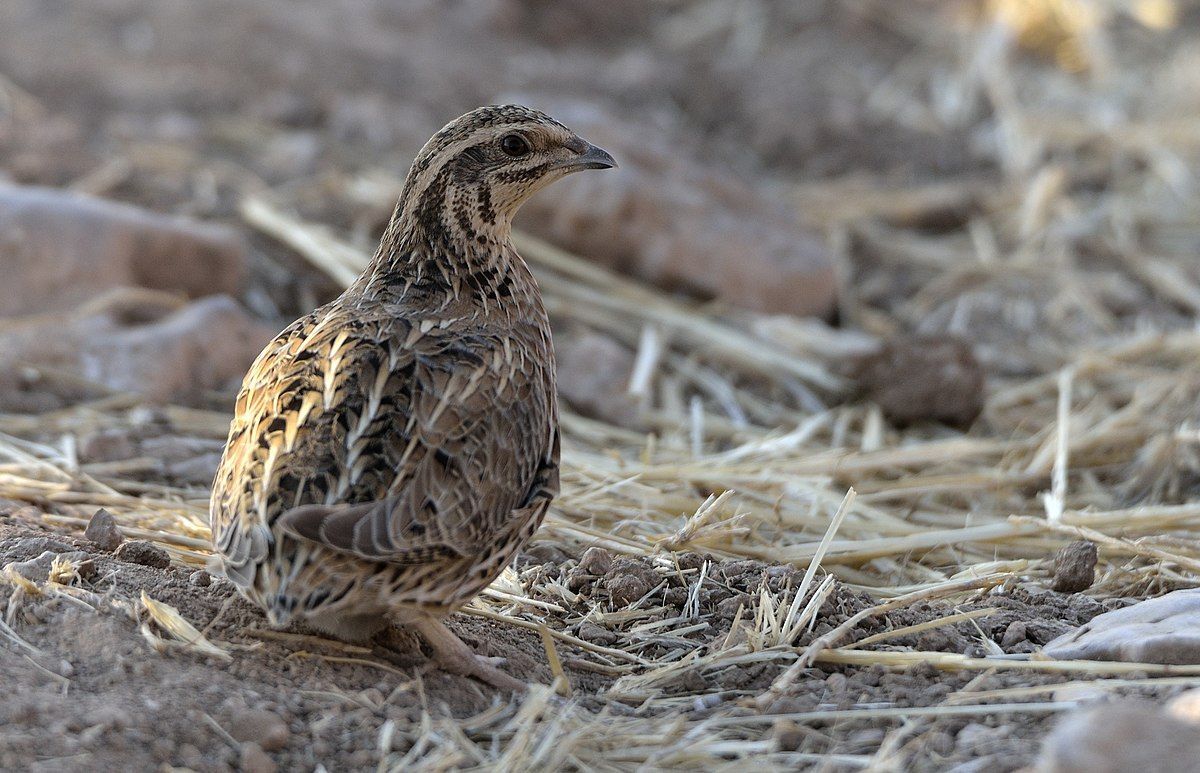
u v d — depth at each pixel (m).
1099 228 17.88
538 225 15.94
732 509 10.68
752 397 14.10
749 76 22.59
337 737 6.95
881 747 6.93
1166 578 9.45
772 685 7.70
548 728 7.12
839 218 18.16
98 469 10.79
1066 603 8.95
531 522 7.72
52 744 6.48
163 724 6.76
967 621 8.64
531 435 7.61
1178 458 11.95
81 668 7.17
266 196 16.59
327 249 15.17
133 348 12.48
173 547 9.15
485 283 8.19
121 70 20.11
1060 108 21.59
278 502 6.80
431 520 6.88
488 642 8.20
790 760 7.00
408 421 7.07
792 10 24.80
